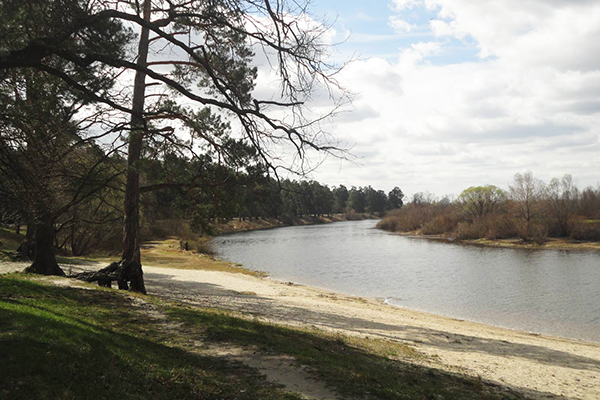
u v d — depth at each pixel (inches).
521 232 2554.1
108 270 661.3
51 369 211.3
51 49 294.5
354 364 337.4
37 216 514.9
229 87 422.6
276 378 274.5
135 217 655.1
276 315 634.8
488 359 489.7
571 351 596.7
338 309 791.7
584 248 2241.6
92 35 337.4
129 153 587.5
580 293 1106.1
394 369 351.6
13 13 305.0
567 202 2819.9
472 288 1192.8
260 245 2701.8
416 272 1501.0
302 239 3211.1
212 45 473.7
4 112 354.9
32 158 389.7
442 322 776.3
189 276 1186.6
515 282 1277.1
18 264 905.5
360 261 1834.4
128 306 464.1
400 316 794.2
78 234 1434.5
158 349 302.2
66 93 408.5
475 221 3006.9
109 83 407.2
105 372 228.5
